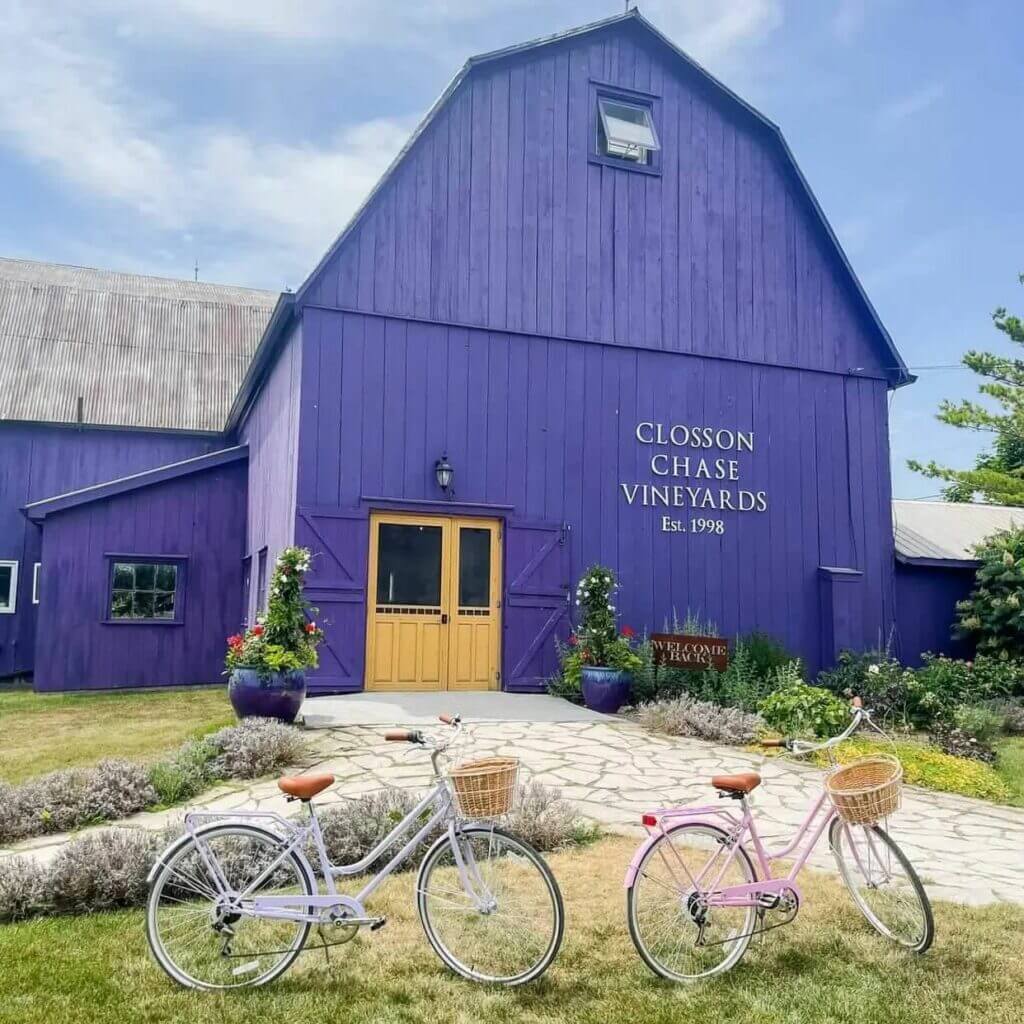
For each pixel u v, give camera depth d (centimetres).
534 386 1121
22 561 1584
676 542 1172
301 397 1011
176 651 1358
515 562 1084
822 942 392
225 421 1720
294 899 352
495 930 364
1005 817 637
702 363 1216
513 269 1127
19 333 1783
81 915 421
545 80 1174
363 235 1059
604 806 606
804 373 1277
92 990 342
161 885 354
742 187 1272
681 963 366
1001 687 1159
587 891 445
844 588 1226
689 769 715
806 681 1184
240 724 748
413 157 1091
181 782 606
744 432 1229
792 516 1241
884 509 1295
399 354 1059
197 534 1397
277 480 1166
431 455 1060
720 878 376
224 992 342
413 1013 326
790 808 612
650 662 1030
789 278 1285
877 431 1310
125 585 1348
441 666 1050
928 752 828
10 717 997
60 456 1636
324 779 364
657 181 1221
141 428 1667
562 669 1079
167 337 1895
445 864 381
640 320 1188
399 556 1046
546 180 1159
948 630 1341
